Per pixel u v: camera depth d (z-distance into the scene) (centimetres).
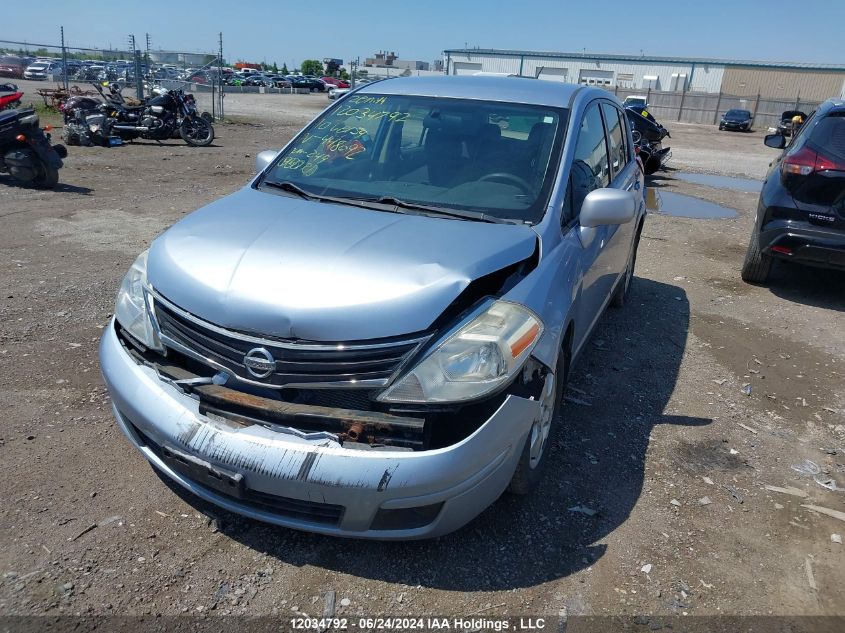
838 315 638
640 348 532
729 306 650
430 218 332
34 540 283
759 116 5131
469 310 274
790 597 281
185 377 278
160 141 1683
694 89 6412
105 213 862
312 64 8975
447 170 372
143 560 277
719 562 298
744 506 339
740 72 6234
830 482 366
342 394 264
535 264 315
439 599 268
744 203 1266
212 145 1648
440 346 260
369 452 250
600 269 423
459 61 7062
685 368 501
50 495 311
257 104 3431
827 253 618
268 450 254
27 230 761
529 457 304
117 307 315
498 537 303
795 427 424
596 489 344
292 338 260
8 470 326
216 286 274
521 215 342
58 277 604
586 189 396
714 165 1991
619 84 6631
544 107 402
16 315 510
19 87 3077
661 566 293
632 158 578
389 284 265
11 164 968
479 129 391
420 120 402
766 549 309
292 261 279
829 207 614
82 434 360
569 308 330
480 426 263
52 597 255
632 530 314
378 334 257
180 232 317
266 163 416
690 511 332
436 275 271
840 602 280
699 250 870
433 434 258
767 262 696
